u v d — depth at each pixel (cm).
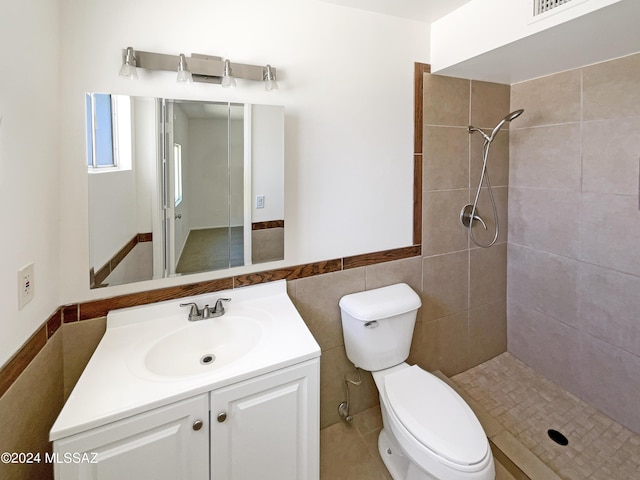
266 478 110
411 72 177
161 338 120
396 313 161
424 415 130
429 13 167
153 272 130
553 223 197
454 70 178
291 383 110
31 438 96
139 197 126
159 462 93
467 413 131
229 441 102
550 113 192
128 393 92
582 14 115
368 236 176
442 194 194
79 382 95
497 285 225
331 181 163
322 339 171
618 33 132
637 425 167
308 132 155
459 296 210
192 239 136
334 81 157
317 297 166
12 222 86
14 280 87
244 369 103
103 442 85
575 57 160
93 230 119
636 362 165
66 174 115
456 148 195
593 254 179
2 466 82
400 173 180
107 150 120
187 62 123
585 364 188
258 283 151
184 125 130
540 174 201
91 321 122
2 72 80
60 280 116
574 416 181
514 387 204
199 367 123
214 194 138
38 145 99
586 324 185
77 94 114
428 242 194
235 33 134
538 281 209
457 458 112
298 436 114
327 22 153
